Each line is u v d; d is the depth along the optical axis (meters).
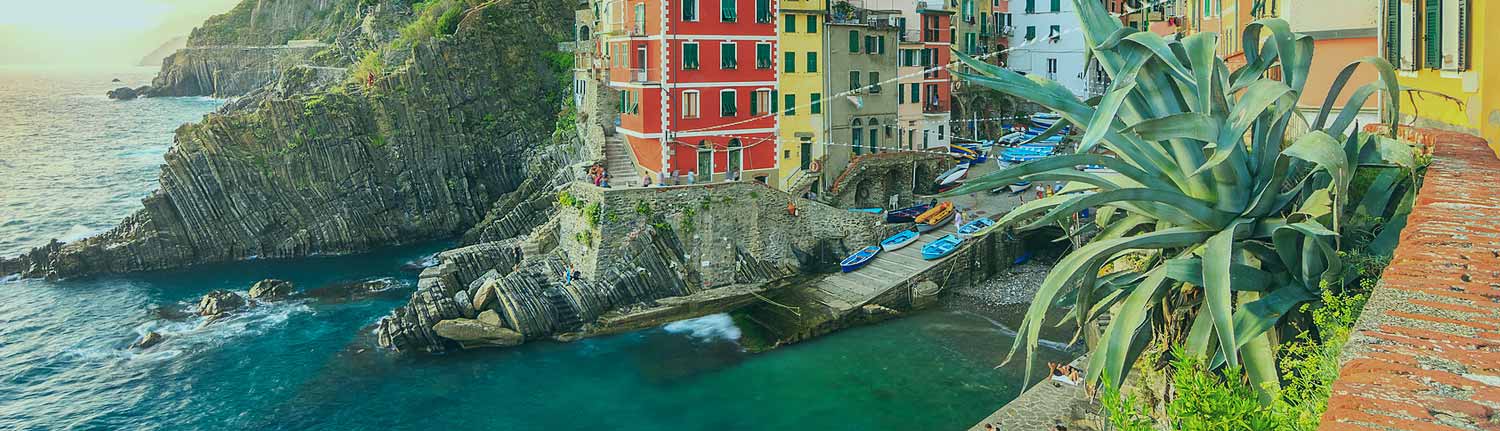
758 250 63.06
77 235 94.25
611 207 58.12
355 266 77.44
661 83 63.88
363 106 87.75
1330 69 31.92
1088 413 32.53
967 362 49.12
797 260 63.84
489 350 53.44
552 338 54.88
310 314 61.91
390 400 47.06
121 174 136.00
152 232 77.31
